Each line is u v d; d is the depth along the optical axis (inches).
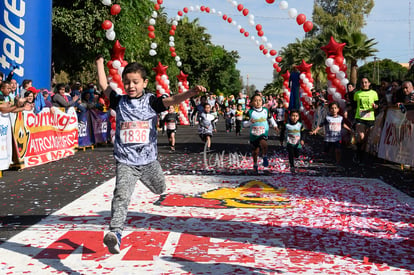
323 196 262.5
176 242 171.3
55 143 452.8
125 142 153.3
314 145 644.7
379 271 142.0
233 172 362.6
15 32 507.2
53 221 202.2
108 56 857.5
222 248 164.1
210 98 991.6
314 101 879.7
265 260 151.6
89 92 619.8
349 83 566.9
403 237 179.9
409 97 366.0
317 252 160.4
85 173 352.8
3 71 510.0
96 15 776.3
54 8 771.4
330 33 1736.0
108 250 146.4
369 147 486.9
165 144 642.2
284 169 382.0
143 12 957.2
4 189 283.0
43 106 417.7
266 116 362.0
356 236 180.5
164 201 246.8
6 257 154.2
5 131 341.1
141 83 153.6
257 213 219.1
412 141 346.6
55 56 846.5
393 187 294.4
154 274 138.2
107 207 230.2
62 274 138.3
